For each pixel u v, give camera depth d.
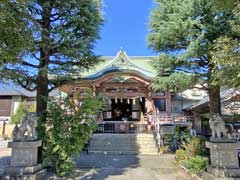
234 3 5.65
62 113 9.52
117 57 20.31
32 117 8.91
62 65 10.03
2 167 10.11
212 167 8.04
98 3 10.62
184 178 9.01
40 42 8.80
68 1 9.38
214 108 10.59
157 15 11.50
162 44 11.27
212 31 9.75
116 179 8.77
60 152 9.13
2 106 24.91
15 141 8.52
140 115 21.41
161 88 11.28
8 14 5.09
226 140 8.08
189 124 17.14
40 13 9.51
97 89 18.81
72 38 9.66
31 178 8.05
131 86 19.25
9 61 6.03
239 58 5.35
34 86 10.34
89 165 11.03
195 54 9.77
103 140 15.59
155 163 11.64
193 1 9.92
